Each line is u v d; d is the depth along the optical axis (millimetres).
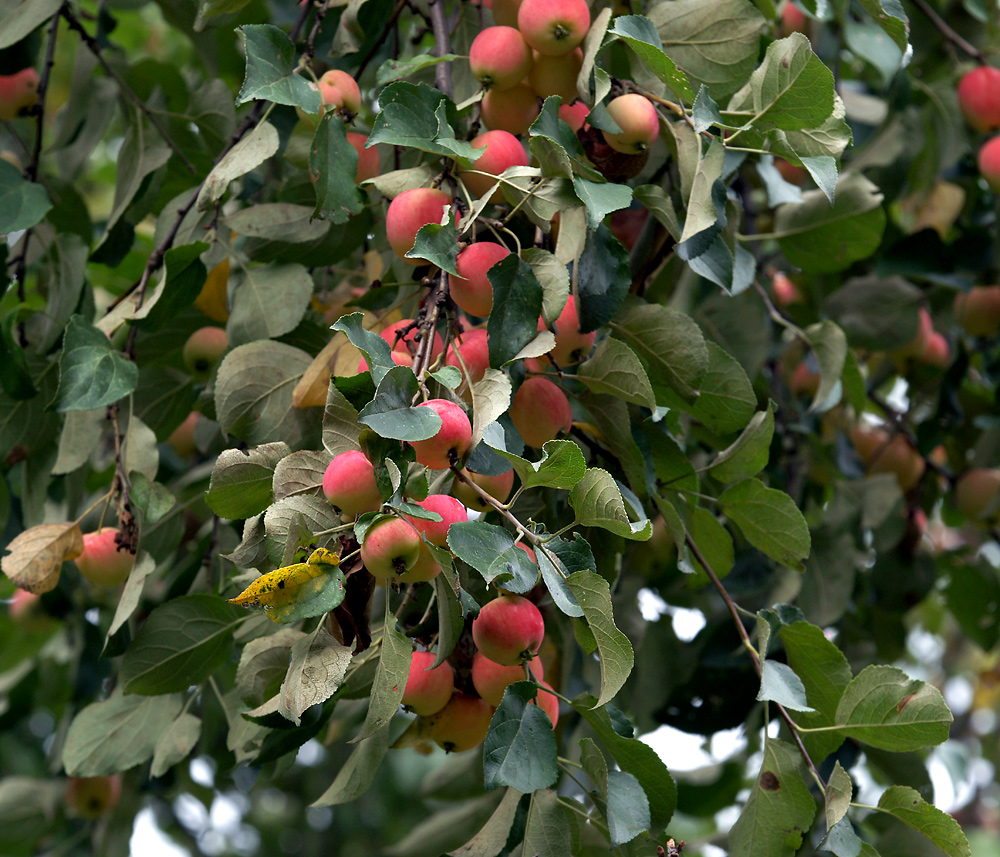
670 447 1389
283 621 906
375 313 1479
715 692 1974
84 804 2348
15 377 1540
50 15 1663
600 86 1236
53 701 2480
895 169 2172
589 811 1398
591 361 1223
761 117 1229
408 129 1173
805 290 2480
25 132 2283
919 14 2295
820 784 1245
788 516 1416
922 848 1631
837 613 1970
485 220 1173
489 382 1055
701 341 1275
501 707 1018
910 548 2354
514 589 926
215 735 1851
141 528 1469
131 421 1497
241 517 1104
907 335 2229
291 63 1303
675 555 2137
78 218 1979
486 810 2016
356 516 960
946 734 1160
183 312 1718
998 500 2316
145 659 1395
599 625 973
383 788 4895
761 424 1371
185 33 2082
